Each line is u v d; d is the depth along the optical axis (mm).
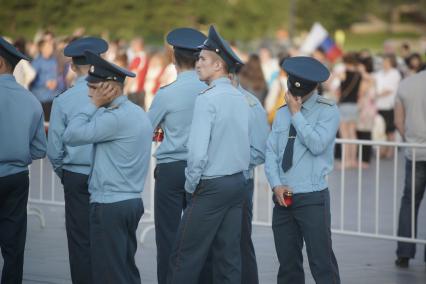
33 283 14867
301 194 12453
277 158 12734
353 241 19125
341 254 17703
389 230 19953
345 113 32188
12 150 12781
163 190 13992
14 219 13086
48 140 13258
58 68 29516
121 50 32938
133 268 12227
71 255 13523
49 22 59844
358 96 32219
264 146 13219
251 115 13172
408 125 16656
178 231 12250
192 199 12156
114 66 11750
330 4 105375
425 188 17750
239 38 82312
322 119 12461
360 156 17578
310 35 49812
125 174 11805
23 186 13070
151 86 32188
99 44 13531
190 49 13781
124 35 65000
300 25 99625
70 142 11750
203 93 12055
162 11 68750
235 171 12156
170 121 13812
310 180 12461
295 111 12375
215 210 12117
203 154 11820
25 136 12898
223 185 12039
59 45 29781
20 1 59594
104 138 11648
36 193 22547
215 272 12484
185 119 13797
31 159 13406
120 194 11820
